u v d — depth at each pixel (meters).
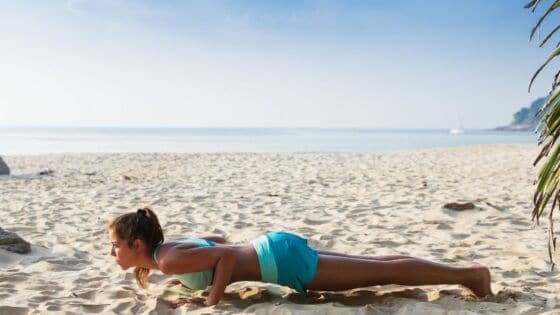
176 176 13.03
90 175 13.60
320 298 3.48
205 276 3.34
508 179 11.46
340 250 5.15
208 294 3.57
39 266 4.61
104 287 3.91
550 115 2.41
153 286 3.95
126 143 43.91
